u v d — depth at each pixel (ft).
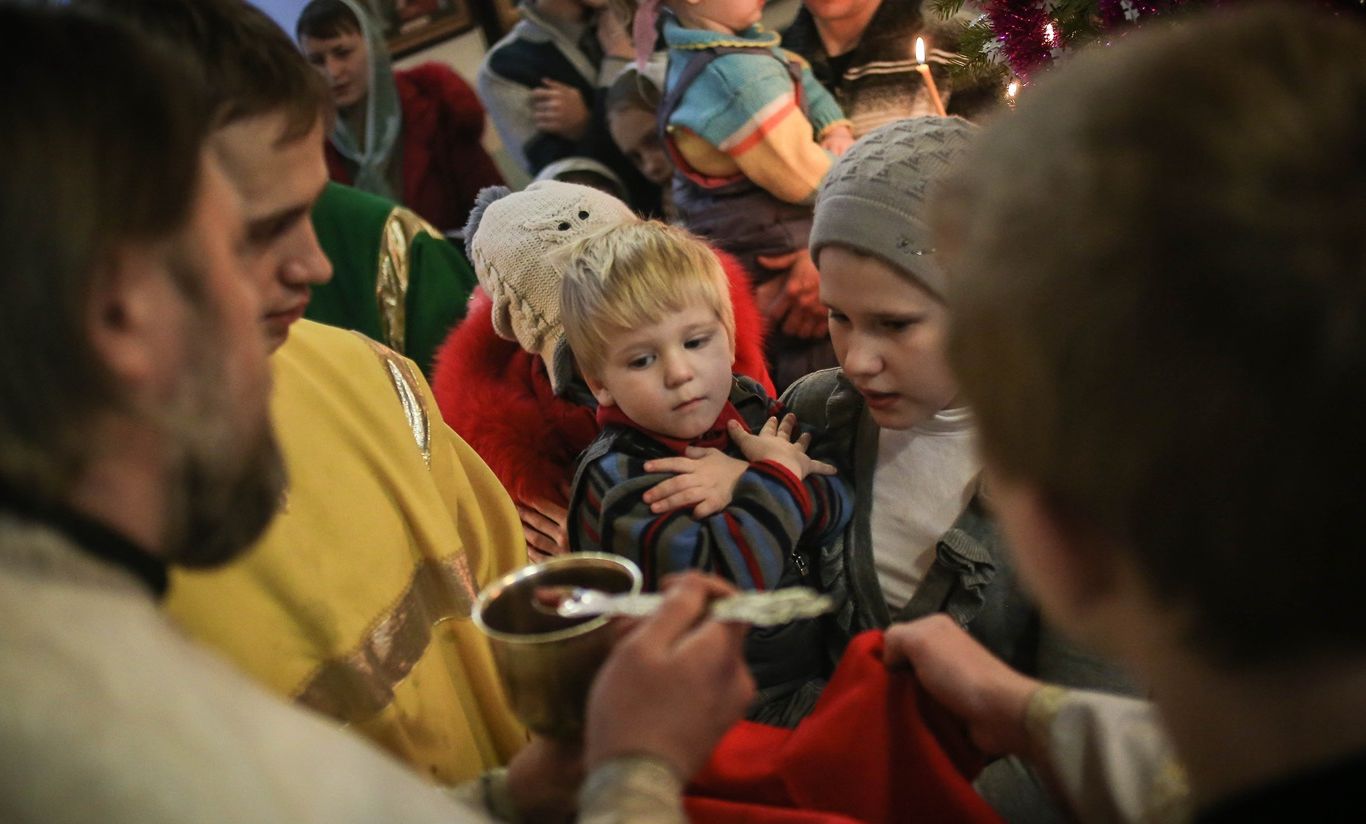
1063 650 3.13
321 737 1.48
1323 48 1.15
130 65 1.41
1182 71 1.16
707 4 6.98
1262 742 1.30
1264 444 1.10
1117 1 3.26
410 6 10.74
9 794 1.20
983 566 3.23
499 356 5.04
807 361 7.37
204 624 2.48
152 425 1.45
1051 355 1.20
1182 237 1.09
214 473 1.55
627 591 2.06
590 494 3.69
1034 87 1.36
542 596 2.02
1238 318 1.07
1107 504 1.23
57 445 1.35
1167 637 1.33
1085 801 2.12
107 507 1.44
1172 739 1.42
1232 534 1.16
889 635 2.52
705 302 3.64
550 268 4.67
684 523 3.42
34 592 1.31
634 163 9.39
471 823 1.55
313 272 2.31
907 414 3.29
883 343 3.21
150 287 1.42
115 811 1.22
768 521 3.35
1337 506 1.11
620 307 3.54
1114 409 1.16
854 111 7.85
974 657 2.39
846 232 3.12
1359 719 1.24
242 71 2.02
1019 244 1.22
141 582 1.48
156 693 1.32
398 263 6.79
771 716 3.39
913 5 7.62
